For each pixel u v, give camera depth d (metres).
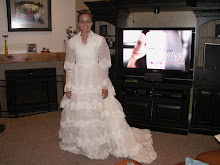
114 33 3.54
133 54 3.38
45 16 3.98
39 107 4.07
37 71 3.94
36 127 3.32
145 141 2.77
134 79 3.43
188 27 3.07
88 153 2.38
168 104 3.11
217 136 1.67
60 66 4.16
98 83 2.36
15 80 3.81
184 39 3.12
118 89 3.38
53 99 4.18
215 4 2.72
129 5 3.12
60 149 2.63
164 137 3.00
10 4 3.72
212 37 2.88
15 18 3.79
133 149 2.42
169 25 3.47
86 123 2.34
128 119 3.32
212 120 3.03
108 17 3.29
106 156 2.44
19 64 3.83
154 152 2.53
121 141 2.39
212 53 2.91
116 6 3.18
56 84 4.17
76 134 2.41
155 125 3.21
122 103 3.32
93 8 3.31
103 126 2.40
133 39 3.33
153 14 3.51
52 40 4.12
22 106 3.93
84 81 2.33
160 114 3.16
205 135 3.07
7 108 3.86
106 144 2.46
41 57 3.89
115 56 3.36
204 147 2.72
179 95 3.11
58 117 3.76
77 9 4.16
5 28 3.77
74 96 2.36
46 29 4.01
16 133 3.10
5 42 3.66
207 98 3.00
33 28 3.92
